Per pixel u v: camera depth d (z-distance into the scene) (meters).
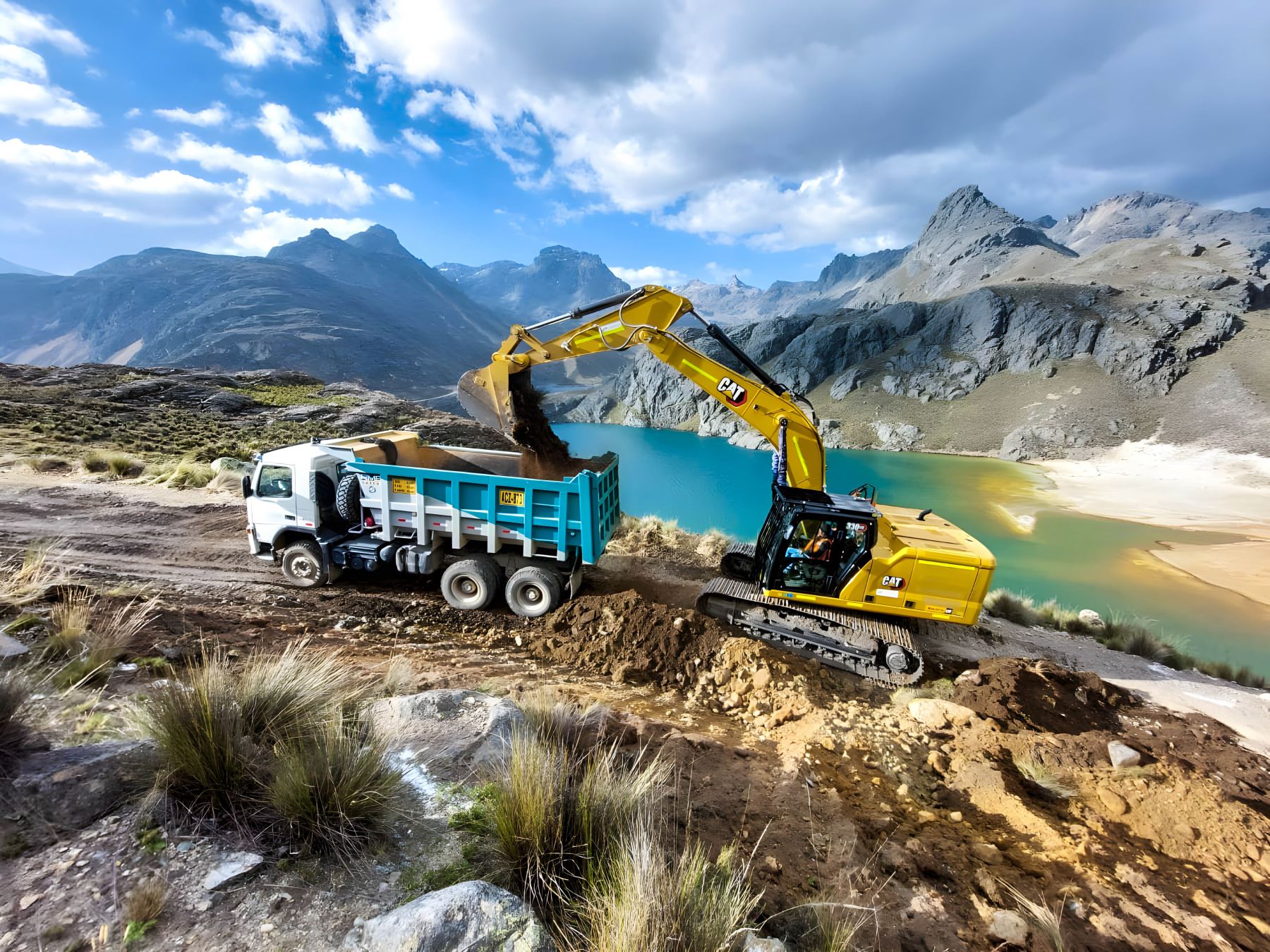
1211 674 11.08
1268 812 6.09
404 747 4.02
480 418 10.86
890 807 5.37
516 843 3.05
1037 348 120.25
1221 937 3.96
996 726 7.23
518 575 9.83
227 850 2.79
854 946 3.36
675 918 2.71
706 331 10.01
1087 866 4.65
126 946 2.20
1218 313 109.06
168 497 16.03
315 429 37.44
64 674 4.35
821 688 8.30
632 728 5.69
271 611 9.21
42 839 2.62
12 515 13.34
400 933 2.33
